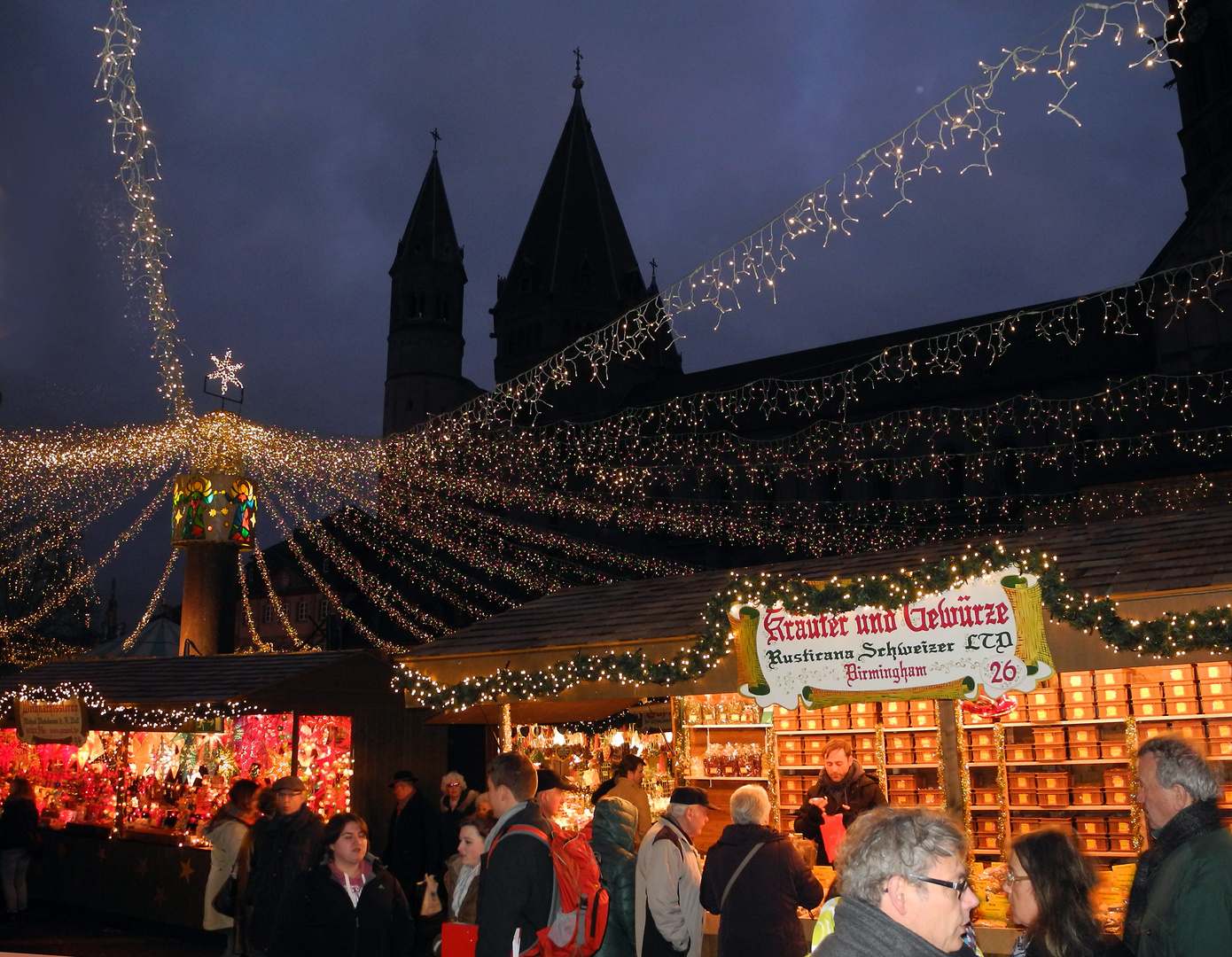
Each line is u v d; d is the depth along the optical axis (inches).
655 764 462.9
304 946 216.5
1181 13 225.9
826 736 410.0
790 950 201.3
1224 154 1738.4
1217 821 134.6
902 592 310.7
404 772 368.2
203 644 641.6
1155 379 1423.5
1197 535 331.0
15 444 609.9
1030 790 374.3
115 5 223.0
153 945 410.6
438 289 3270.2
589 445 2170.3
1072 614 291.7
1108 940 138.0
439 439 1531.7
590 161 3366.1
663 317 534.3
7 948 401.7
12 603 1064.8
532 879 156.1
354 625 1654.8
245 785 354.6
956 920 91.0
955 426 1872.5
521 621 457.4
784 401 2140.7
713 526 2034.9
